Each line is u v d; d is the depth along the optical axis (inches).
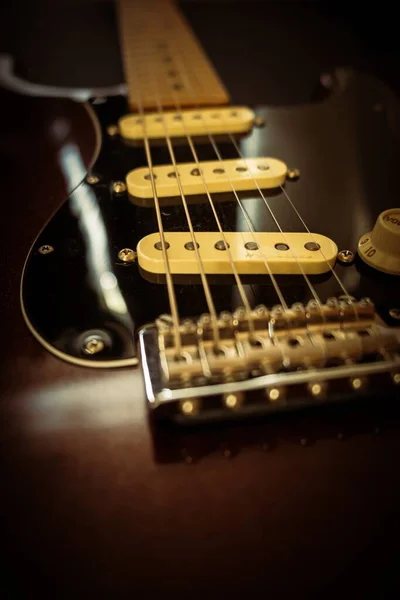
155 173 11.8
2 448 8.3
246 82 20.2
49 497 7.9
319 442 8.3
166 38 19.1
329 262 9.9
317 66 21.3
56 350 9.0
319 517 7.8
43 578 7.5
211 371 8.2
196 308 9.2
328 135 13.4
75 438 8.4
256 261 9.7
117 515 7.8
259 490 8.0
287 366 8.4
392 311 9.3
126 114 14.4
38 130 16.7
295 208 11.2
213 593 7.4
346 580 7.5
